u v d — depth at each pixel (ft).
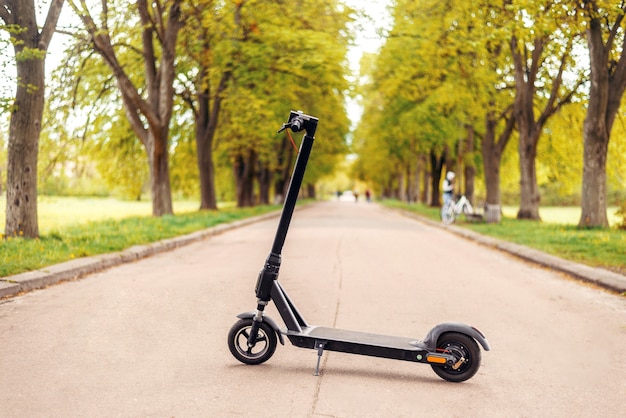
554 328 21.20
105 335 18.94
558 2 46.16
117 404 13.03
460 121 84.94
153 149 74.28
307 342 15.65
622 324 21.94
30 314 21.79
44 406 12.82
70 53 59.98
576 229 61.77
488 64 74.18
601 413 13.23
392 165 207.21
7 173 41.73
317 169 180.55
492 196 85.71
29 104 41.50
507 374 15.92
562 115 84.58
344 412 12.87
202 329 20.01
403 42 74.90
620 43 61.52
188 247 48.42
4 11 40.98
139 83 83.25
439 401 13.73
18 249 35.19
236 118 88.89
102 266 34.55
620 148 87.10
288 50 78.23
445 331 15.02
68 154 73.36
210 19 67.51
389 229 72.43
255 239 56.24
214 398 13.52
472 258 43.86
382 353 15.21
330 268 36.01
